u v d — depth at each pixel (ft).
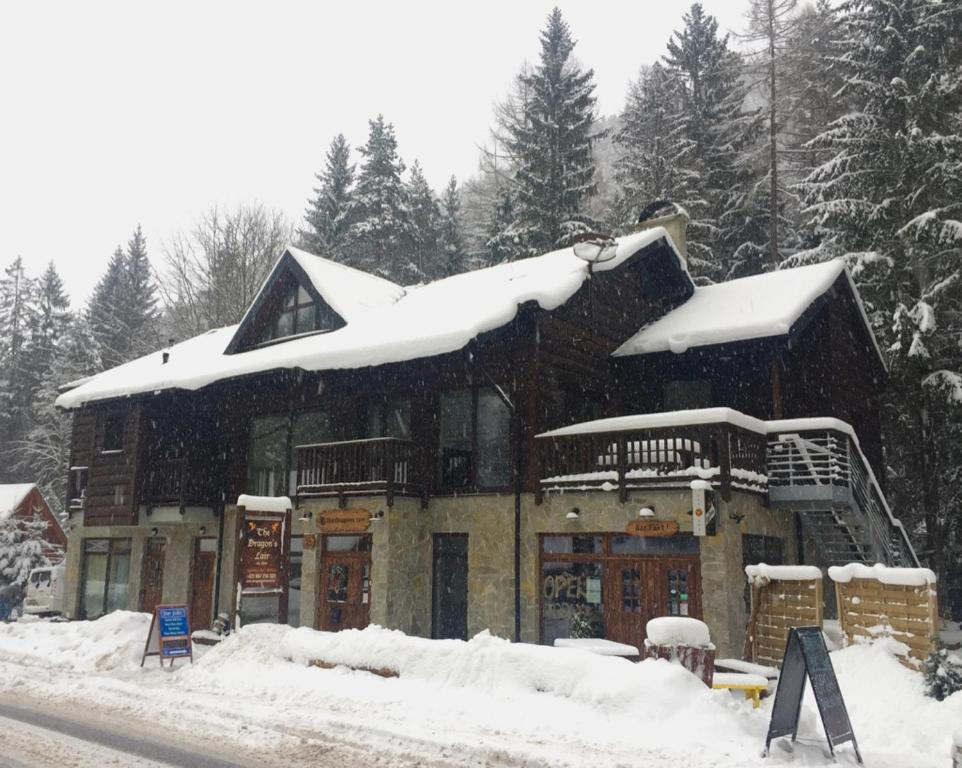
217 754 26.76
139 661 45.85
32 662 48.19
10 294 214.07
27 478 189.06
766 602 43.50
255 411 71.61
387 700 33.76
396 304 71.20
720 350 59.26
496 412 57.47
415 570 57.21
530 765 24.72
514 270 71.82
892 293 80.33
